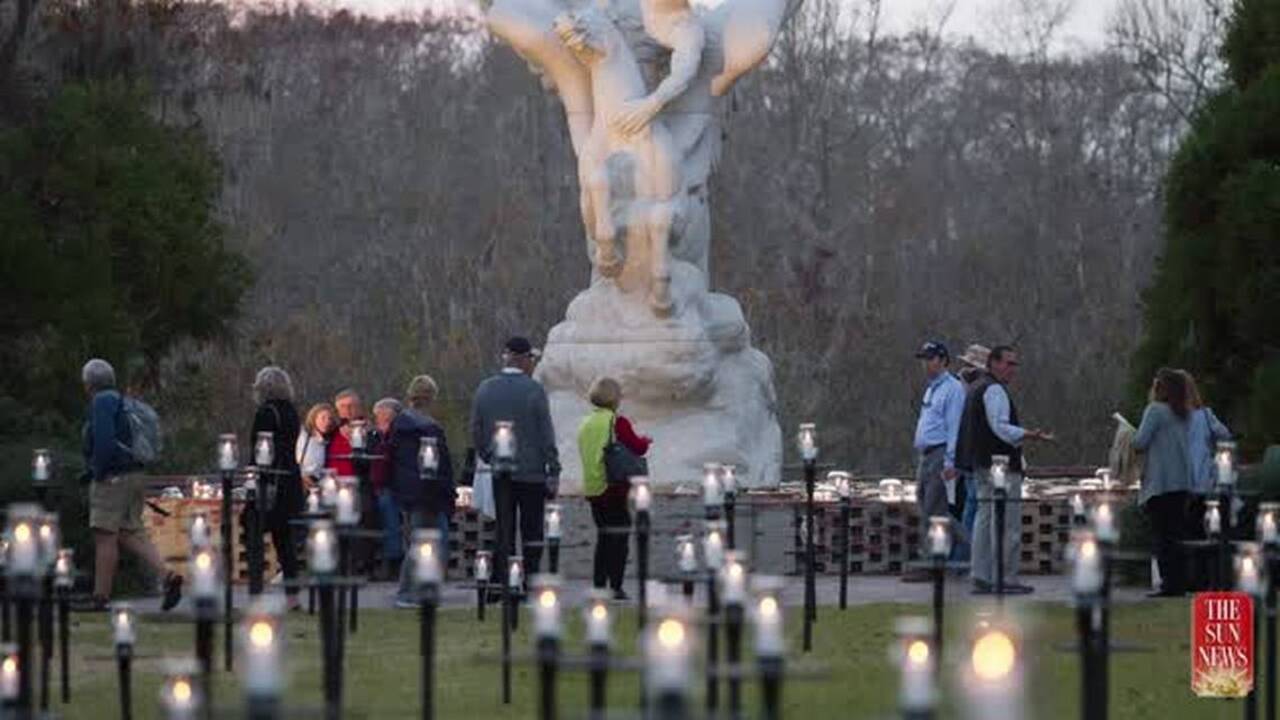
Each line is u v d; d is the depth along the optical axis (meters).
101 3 57.94
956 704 21.72
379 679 27.12
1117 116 107.69
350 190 105.62
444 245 104.06
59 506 38.66
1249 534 36.38
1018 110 109.56
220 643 30.50
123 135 55.72
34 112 54.78
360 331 99.38
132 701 25.83
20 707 16.69
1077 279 101.31
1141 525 37.94
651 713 13.77
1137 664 28.03
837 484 34.50
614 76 41.91
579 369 41.78
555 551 28.81
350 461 36.12
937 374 38.25
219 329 58.12
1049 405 95.44
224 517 28.22
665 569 39.16
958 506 39.00
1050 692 25.17
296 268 102.88
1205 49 100.50
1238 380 47.88
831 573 40.59
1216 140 48.12
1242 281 47.12
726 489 28.52
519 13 42.34
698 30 41.81
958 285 101.75
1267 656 21.55
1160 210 101.38
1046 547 41.72
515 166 107.38
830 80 104.62
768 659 14.76
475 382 93.88
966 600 34.41
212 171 58.84
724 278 96.88
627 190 41.78
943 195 106.81
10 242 50.66
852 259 101.25
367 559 37.84
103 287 52.03
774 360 92.69
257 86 79.44
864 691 25.59
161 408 60.06
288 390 34.41
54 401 49.78
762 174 101.62
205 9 77.00
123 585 38.03
